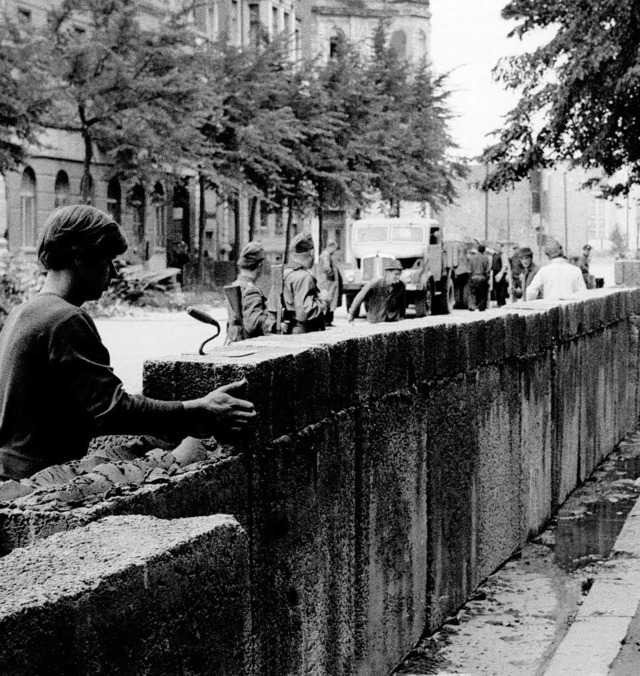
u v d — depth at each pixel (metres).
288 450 4.71
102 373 3.94
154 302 41.22
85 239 4.08
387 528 6.03
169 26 38.97
